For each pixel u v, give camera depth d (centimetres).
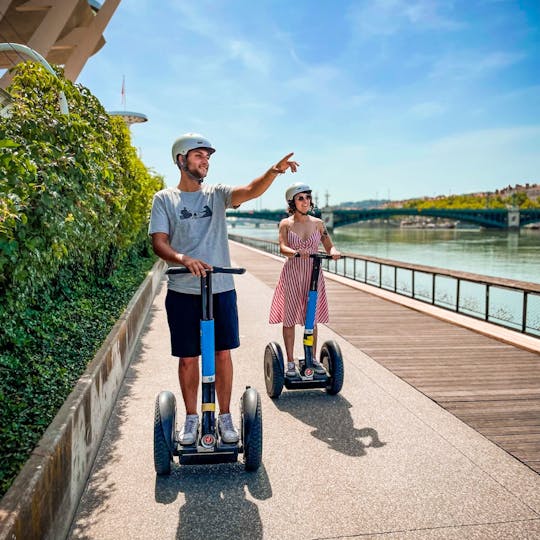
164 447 243
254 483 247
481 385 391
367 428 313
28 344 361
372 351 502
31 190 278
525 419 323
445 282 1519
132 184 728
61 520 200
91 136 435
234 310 255
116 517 218
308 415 337
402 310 751
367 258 1051
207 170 249
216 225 251
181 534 205
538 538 202
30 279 299
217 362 259
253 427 245
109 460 273
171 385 406
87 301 548
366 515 218
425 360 466
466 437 298
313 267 356
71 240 388
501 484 244
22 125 340
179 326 248
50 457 190
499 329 578
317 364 371
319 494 236
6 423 246
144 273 962
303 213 380
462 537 203
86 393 262
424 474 254
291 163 230
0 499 165
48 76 461
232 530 208
